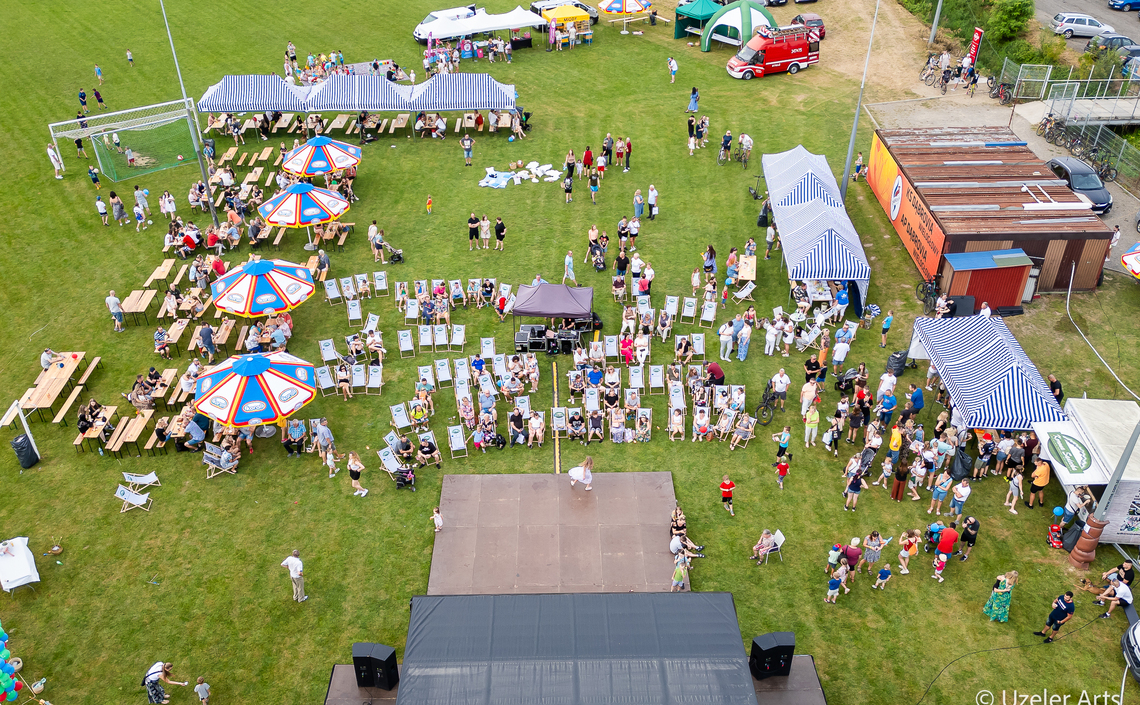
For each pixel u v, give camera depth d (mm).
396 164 42938
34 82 52156
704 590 22516
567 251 35969
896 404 27766
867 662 20812
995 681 20344
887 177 37688
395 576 22969
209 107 43719
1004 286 31188
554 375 29594
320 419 26297
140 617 22078
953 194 33781
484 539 23891
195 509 25109
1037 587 22469
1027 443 24781
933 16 55281
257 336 30625
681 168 41719
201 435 26797
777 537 22797
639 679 17125
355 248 36719
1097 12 55156
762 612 21984
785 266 34906
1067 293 32562
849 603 22219
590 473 25234
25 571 22344
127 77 52562
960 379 26062
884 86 48688
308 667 20828
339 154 39094
